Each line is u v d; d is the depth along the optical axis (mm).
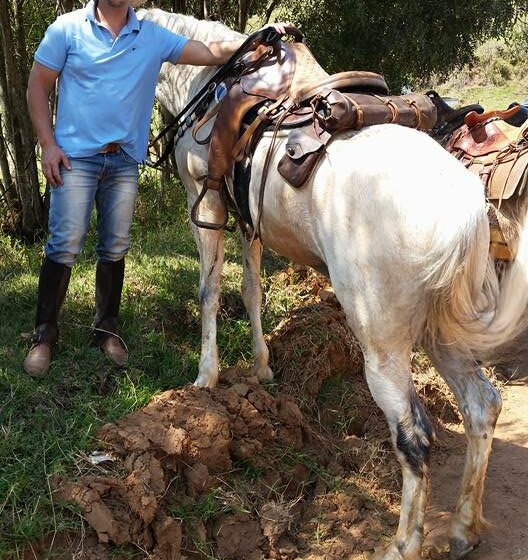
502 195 3047
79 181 3627
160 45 3631
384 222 2645
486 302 2814
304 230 3016
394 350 2779
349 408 4055
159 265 5195
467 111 3645
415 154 2693
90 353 3867
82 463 3082
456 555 3088
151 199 6664
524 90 13797
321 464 3680
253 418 3496
